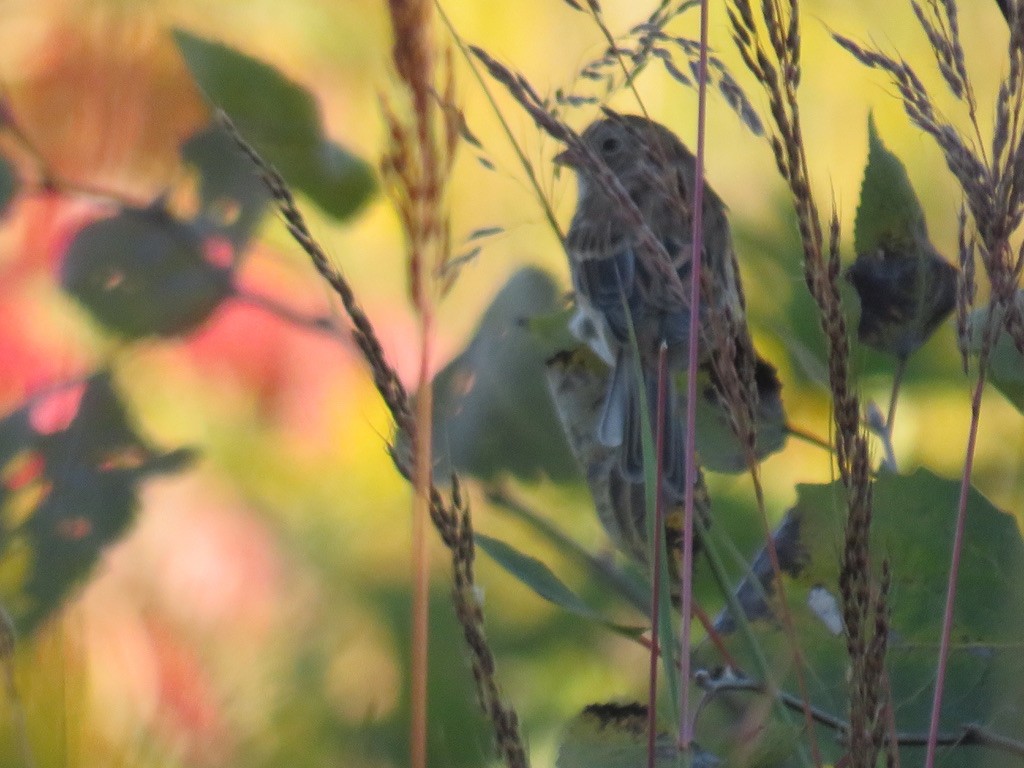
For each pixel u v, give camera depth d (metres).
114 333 4.26
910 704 3.35
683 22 5.61
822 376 4.00
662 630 2.76
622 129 3.79
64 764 3.14
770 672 3.12
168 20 4.45
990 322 2.76
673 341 5.05
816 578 3.39
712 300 2.89
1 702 3.09
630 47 3.48
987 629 3.33
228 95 4.00
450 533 2.65
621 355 4.21
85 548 3.86
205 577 5.03
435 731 4.71
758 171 5.24
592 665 4.85
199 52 3.97
